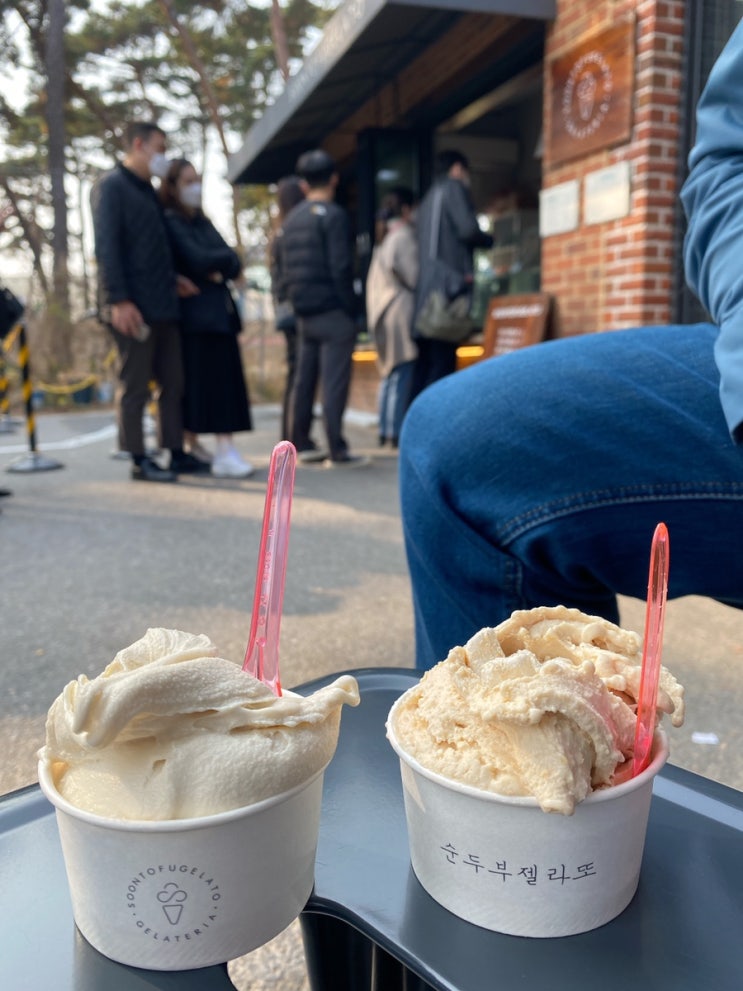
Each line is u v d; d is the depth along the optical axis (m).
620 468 0.95
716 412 0.93
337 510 4.20
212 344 5.00
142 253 4.47
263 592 0.60
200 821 0.48
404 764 0.59
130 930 0.52
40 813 0.71
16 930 0.58
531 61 6.00
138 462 5.17
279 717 0.53
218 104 19.42
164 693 0.50
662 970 0.53
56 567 3.30
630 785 0.52
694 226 0.96
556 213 4.99
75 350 14.08
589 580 1.06
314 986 0.80
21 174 21.11
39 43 18.56
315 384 5.48
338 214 5.02
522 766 0.52
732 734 1.85
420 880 0.61
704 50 4.25
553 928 0.55
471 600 1.06
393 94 7.75
